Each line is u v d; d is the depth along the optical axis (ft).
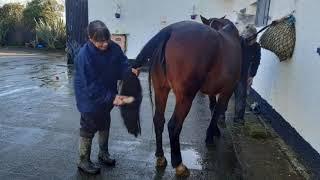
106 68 11.77
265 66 21.56
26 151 14.43
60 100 23.45
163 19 39.19
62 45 61.46
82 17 41.04
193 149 15.26
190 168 13.32
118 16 39.34
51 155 14.10
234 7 37.93
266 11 23.47
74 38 41.60
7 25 66.90
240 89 18.53
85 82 11.52
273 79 19.43
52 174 12.46
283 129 16.83
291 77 16.44
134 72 12.35
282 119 17.13
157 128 13.08
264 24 23.82
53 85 28.76
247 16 30.81
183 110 11.91
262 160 14.19
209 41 11.73
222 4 38.14
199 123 19.16
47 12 65.57
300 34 15.60
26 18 65.87
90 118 12.02
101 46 11.39
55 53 56.59
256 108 22.13
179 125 12.06
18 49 61.77
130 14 39.40
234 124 18.84
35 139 15.84
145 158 14.06
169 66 11.75
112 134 16.79
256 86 23.76
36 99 23.62
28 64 41.81
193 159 14.19
